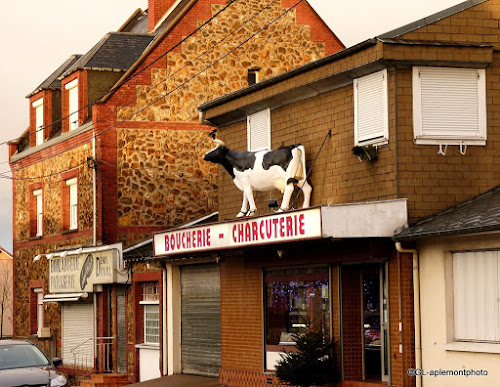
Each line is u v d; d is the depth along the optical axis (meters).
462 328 17.12
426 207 18.12
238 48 31.56
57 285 32.78
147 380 25.64
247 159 21.77
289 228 18.41
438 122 18.33
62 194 33.59
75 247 32.47
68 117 33.66
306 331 20.44
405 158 18.16
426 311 17.61
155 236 23.19
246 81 31.59
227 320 23.45
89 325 31.27
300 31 31.77
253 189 21.80
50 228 34.69
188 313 25.98
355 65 18.95
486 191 18.44
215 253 22.20
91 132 31.30
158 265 26.72
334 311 19.72
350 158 19.53
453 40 18.62
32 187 36.06
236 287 23.14
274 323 21.77
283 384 20.83
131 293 28.69
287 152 20.83
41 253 35.41
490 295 16.64
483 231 15.69
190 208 31.34
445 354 17.20
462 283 17.14
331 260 19.52
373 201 17.81
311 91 20.66
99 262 29.39
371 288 19.48
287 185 20.70
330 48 31.95
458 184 18.31
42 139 35.75
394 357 18.09
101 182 30.73
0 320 54.16
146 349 27.69
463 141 18.39
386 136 18.41
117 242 30.52
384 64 18.30
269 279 21.94
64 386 19.22
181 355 26.25
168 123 31.30
